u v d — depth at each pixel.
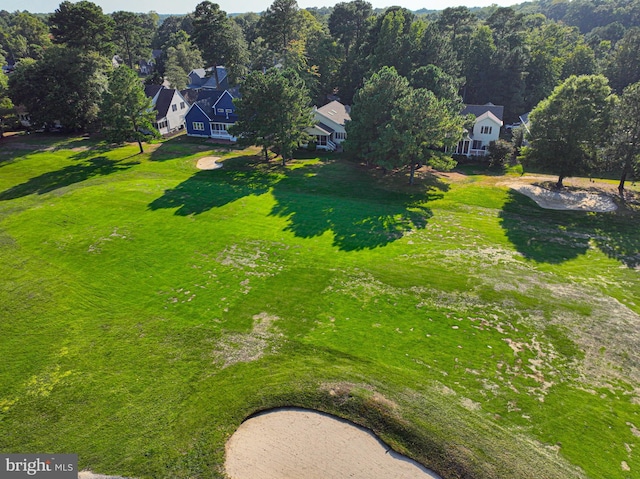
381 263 24.73
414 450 13.38
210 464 13.03
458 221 30.61
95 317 20.22
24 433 14.25
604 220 30.50
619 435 13.84
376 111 39.22
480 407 14.91
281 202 33.84
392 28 57.19
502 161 43.97
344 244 27.08
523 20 79.44
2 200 34.72
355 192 36.34
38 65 53.16
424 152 36.41
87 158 45.81
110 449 13.60
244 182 38.38
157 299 21.55
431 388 15.72
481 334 18.67
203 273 23.83
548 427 14.12
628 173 35.25
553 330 18.91
